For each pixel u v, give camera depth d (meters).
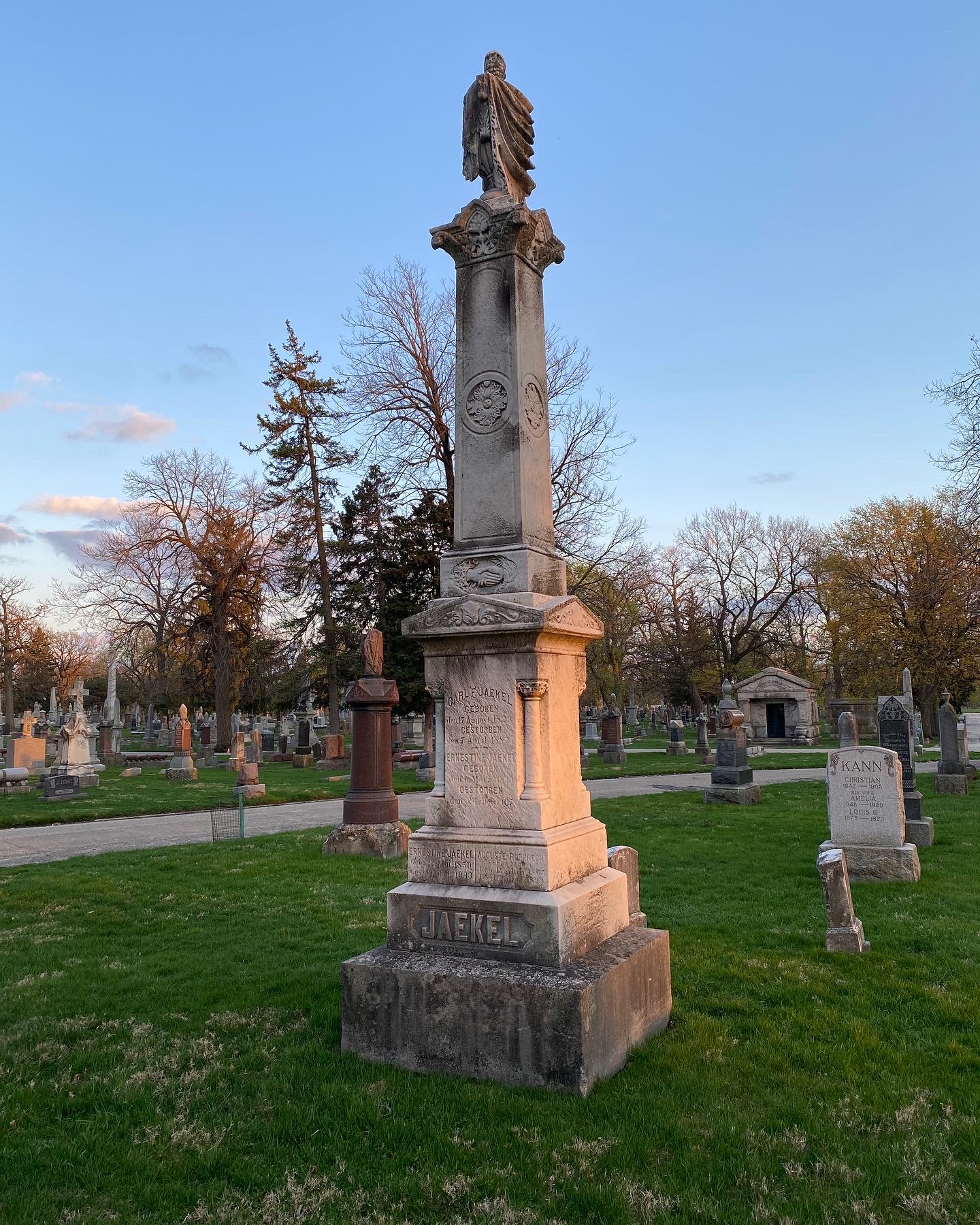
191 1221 3.52
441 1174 3.82
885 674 46.97
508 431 5.84
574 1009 4.54
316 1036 5.50
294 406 39.44
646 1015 5.39
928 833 13.28
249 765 24.36
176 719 59.72
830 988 6.48
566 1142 4.03
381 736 13.77
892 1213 3.55
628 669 61.38
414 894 5.29
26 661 67.12
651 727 70.50
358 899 9.94
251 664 45.97
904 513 44.81
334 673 36.28
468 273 6.12
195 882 11.09
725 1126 4.22
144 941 8.20
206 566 44.84
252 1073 4.95
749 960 7.16
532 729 5.27
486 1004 4.73
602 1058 4.73
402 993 4.97
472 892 5.16
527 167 6.56
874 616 45.25
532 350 6.14
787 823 16.31
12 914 9.46
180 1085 4.83
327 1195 3.66
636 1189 3.67
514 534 5.72
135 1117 4.46
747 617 61.97
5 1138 4.24
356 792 13.59
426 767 27.33
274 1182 3.80
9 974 7.11
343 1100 4.48
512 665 5.33
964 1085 4.80
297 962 7.37
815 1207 3.57
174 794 23.61
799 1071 4.95
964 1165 3.93
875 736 51.59
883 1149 4.06
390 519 31.58
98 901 10.05
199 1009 6.15
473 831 5.32
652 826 16.27
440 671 5.56
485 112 6.35
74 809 20.36
